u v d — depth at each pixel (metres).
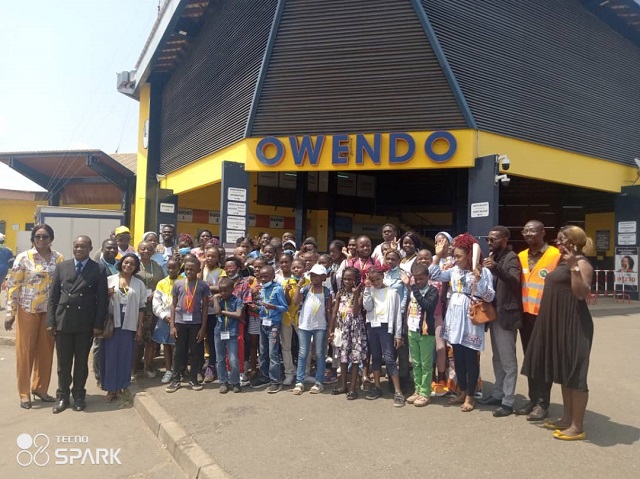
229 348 6.30
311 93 11.35
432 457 4.32
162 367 7.66
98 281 6.09
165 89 18.00
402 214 21.88
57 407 5.94
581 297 4.52
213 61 14.20
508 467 4.11
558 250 5.15
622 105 14.64
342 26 11.12
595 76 13.79
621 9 13.75
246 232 11.91
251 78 12.04
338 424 5.14
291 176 19.55
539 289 5.23
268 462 4.27
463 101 10.58
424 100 10.78
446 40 10.78
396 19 10.83
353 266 6.64
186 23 14.94
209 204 18.88
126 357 6.37
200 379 6.89
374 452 4.44
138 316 6.49
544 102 12.37
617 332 10.11
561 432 4.69
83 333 5.98
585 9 13.58
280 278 6.88
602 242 19.58
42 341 6.25
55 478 4.32
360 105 11.09
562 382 4.61
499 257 5.47
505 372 5.38
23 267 6.15
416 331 5.71
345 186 19.66
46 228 6.25
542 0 12.50
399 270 6.03
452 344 5.54
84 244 5.96
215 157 13.59
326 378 6.66
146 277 7.15
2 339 9.54
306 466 4.18
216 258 7.33
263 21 11.80
